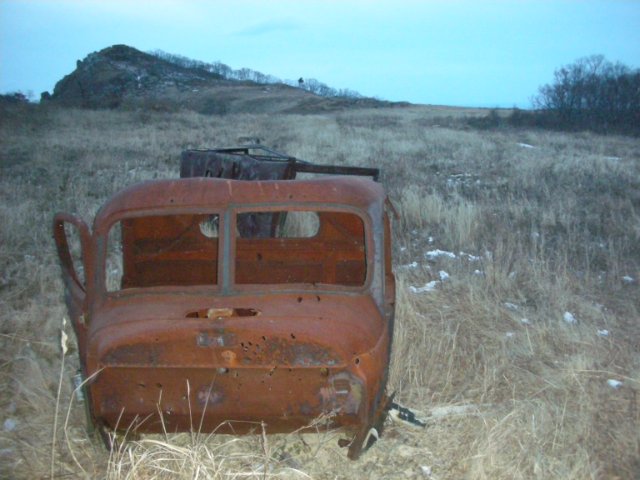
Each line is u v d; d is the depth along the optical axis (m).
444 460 3.95
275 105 67.12
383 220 4.04
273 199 3.81
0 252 7.65
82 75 87.06
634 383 4.87
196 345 3.24
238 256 4.73
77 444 4.05
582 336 5.71
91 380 3.39
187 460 3.60
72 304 3.98
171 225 4.59
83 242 3.75
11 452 3.97
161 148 19.23
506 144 21.91
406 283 6.90
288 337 3.24
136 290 3.68
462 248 8.59
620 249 8.40
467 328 5.89
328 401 3.38
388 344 3.91
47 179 12.90
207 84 85.19
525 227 9.60
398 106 65.94
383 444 4.08
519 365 5.23
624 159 18.48
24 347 5.39
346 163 15.68
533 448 3.99
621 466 3.90
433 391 4.79
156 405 3.43
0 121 25.11
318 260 4.73
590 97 33.69
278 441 4.04
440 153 18.72
